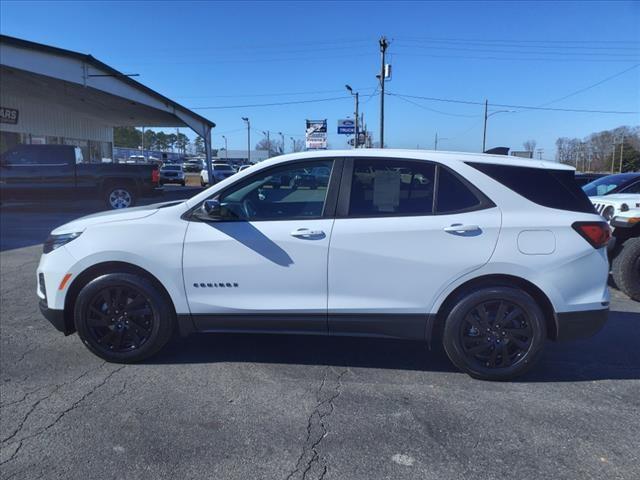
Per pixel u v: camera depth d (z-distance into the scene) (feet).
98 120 109.09
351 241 12.74
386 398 12.11
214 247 13.09
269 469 9.32
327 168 13.25
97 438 10.27
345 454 9.80
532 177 12.91
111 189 53.62
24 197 51.60
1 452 9.76
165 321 13.61
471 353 12.95
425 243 12.59
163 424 10.83
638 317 18.92
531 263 12.46
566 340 12.84
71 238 13.58
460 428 10.77
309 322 13.12
